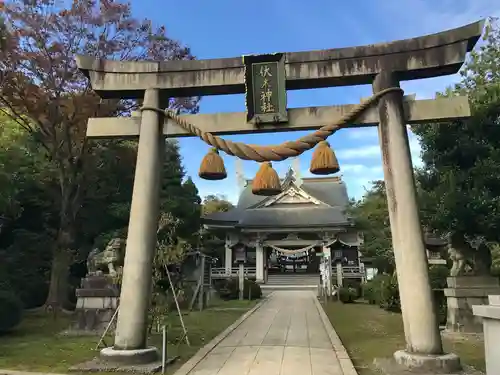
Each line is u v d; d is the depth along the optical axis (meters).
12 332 12.74
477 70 12.25
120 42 20.12
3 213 18.92
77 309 12.31
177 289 17.44
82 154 21.05
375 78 8.33
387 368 7.16
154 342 10.34
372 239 26.05
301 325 14.06
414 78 8.51
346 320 15.49
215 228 39.25
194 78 8.80
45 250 22.17
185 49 21.62
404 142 7.86
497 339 5.14
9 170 17.58
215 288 30.47
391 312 18.19
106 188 23.88
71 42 19.31
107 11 19.28
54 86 19.39
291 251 39.25
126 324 7.71
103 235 21.33
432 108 8.12
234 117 8.65
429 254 16.73
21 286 20.44
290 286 39.62
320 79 8.51
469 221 11.10
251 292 27.59
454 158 12.22
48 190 23.34
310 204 44.41
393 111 8.01
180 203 25.77
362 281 34.53
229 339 11.19
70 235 20.56
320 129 8.16
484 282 11.82
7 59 17.83
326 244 38.41
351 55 8.41
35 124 22.33
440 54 8.07
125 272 7.96
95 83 8.99
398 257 7.46
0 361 8.39
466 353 8.98
